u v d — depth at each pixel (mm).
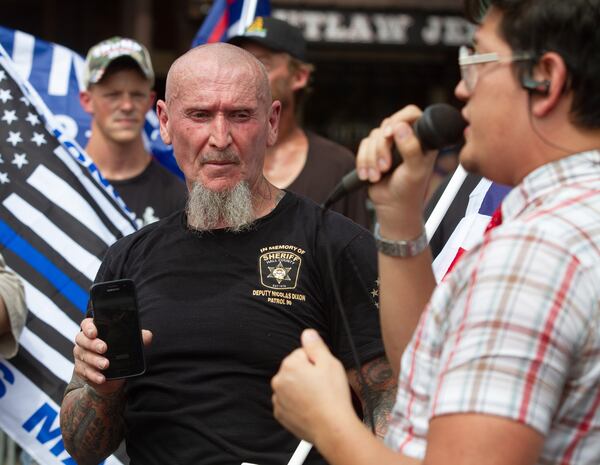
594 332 1592
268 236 2832
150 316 2791
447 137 1873
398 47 9352
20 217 4055
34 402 3906
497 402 1553
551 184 1715
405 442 1768
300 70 5277
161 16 9492
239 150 2828
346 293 2783
